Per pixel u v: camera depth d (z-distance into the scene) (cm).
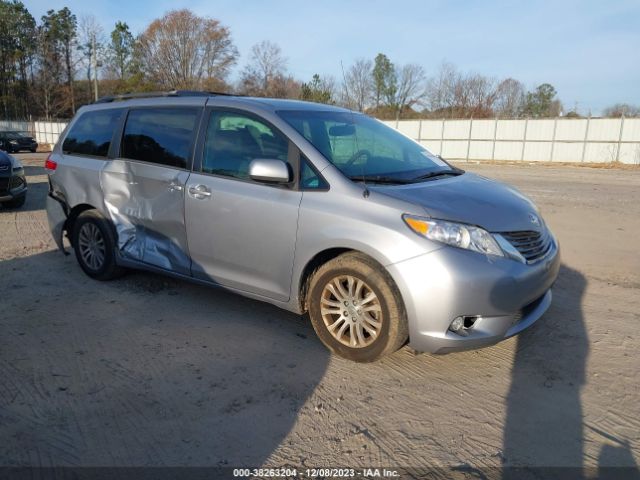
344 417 307
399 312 340
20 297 488
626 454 275
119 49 6712
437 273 322
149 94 498
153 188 460
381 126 484
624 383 347
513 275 334
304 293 389
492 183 432
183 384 340
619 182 1714
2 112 6575
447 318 324
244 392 332
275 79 5175
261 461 269
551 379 352
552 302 493
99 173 503
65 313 451
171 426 296
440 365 369
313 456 273
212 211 417
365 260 349
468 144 3403
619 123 2959
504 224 350
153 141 471
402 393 333
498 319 336
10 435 286
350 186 360
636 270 606
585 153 3080
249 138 412
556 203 1138
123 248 496
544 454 275
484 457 273
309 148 380
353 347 363
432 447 281
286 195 380
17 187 934
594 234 801
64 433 288
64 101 6469
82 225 530
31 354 377
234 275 418
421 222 331
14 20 6762
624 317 459
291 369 361
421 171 415
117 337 407
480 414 311
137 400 321
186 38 6181
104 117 522
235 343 399
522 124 3222
